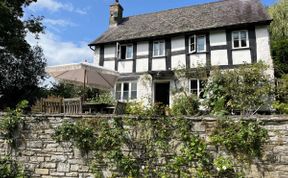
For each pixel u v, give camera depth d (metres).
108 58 17.72
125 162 6.20
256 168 5.53
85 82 11.16
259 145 5.60
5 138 7.03
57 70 10.39
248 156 5.62
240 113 9.34
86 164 6.46
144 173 6.11
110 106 9.81
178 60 15.93
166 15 19.11
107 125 6.55
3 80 16.97
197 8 18.62
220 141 5.79
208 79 12.00
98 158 6.43
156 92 16.58
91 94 15.80
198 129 6.04
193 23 16.52
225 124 5.88
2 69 17.03
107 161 6.36
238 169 5.61
